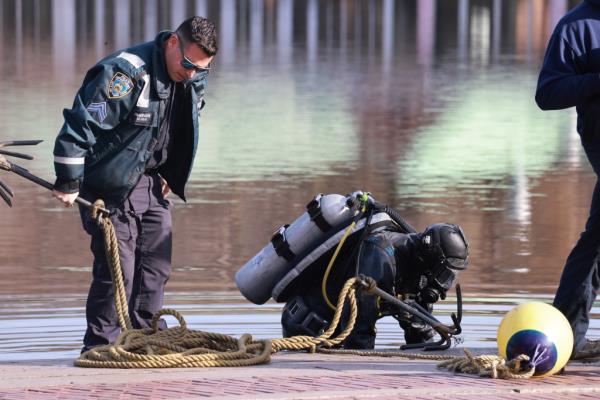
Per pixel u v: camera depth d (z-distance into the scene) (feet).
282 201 174.70
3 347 100.48
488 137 246.47
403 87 330.13
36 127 242.17
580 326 81.00
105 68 84.94
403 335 107.24
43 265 134.62
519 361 72.84
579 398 68.49
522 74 367.04
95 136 85.81
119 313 87.20
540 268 135.13
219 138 238.48
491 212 169.48
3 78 330.13
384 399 66.90
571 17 78.43
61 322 109.70
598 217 79.51
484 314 113.50
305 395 66.69
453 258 93.97
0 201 173.27
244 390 68.54
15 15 574.56
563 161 218.38
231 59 400.47
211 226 156.97
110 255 87.30
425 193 183.62
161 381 71.46
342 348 93.30
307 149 225.76
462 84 339.36
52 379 72.49
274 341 87.04
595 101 77.46
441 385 70.64
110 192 88.17
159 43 86.48
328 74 360.07
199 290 123.13
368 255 93.35
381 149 227.81
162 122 87.86
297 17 606.55
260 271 96.99
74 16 564.71
